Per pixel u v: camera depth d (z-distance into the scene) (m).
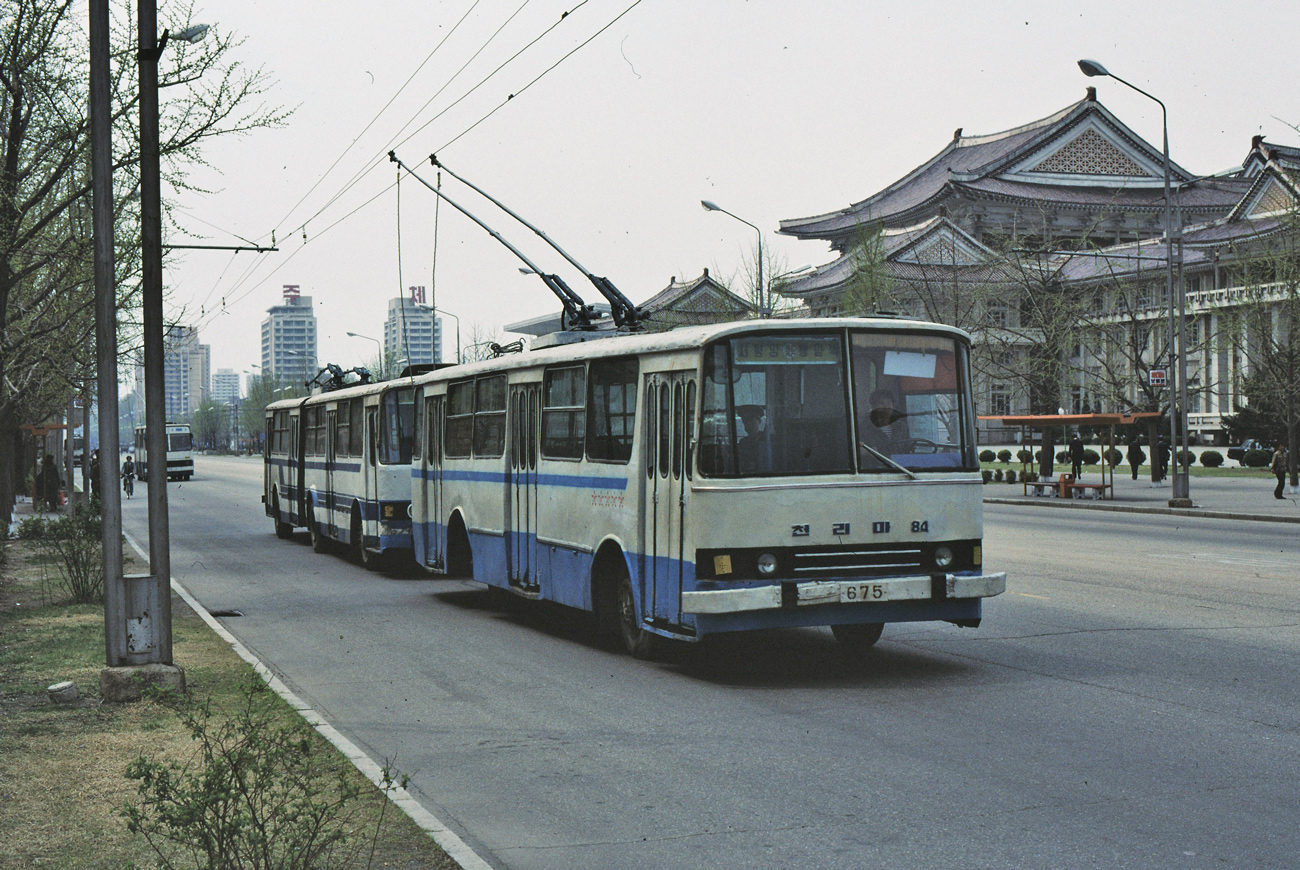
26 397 23.19
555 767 7.14
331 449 21.94
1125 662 9.97
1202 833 5.62
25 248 16.38
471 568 15.06
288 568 20.14
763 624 9.21
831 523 9.33
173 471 66.50
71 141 15.11
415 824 5.79
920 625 12.36
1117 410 60.78
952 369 9.88
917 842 5.59
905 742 7.49
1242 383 52.16
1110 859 5.30
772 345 9.45
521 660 10.95
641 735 7.88
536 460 12.54
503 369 13.40
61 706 8.69
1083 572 16.53
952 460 9.74
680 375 9.68
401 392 18.56
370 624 13.52
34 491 40.62
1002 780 6.58
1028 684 9.20
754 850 5.55
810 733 7.80
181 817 4.58
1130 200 80.38
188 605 14.76
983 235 79.06
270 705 8.55
